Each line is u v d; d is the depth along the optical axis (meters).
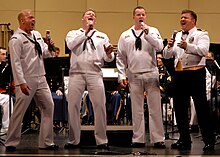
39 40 11.58
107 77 15.33
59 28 22.30
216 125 14.41
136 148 11.65
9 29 21.22
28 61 11.12
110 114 15.95
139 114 12.01
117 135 12.53
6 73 13.18
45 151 10.85
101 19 22.39
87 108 15.74
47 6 22.30
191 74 11.26
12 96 15.56
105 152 10.41
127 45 12.09
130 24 22.44
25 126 16.53
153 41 11.66
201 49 11.03
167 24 22.47
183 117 11.50
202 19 22.45
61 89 16.77
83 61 11.61
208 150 11.17
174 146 11.64
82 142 12.37
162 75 15.62
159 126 11.95
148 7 22.42
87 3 22.39
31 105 16.59
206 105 11.30
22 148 11.47
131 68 12.05
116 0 22.45
